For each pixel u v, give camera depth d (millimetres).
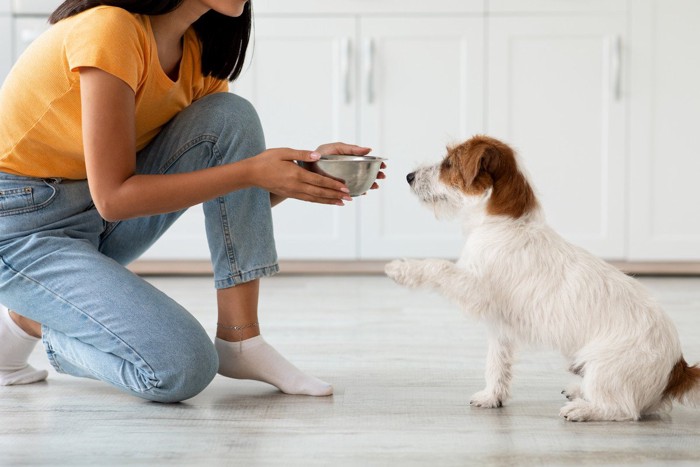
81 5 1694
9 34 3492
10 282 1780
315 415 1716
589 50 3525
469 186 1770
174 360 1706
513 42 3531
